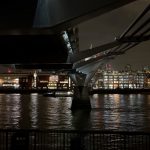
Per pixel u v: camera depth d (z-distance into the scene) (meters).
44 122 67.38
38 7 11.45
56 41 24.36
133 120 71.88
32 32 12.03
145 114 88.75
